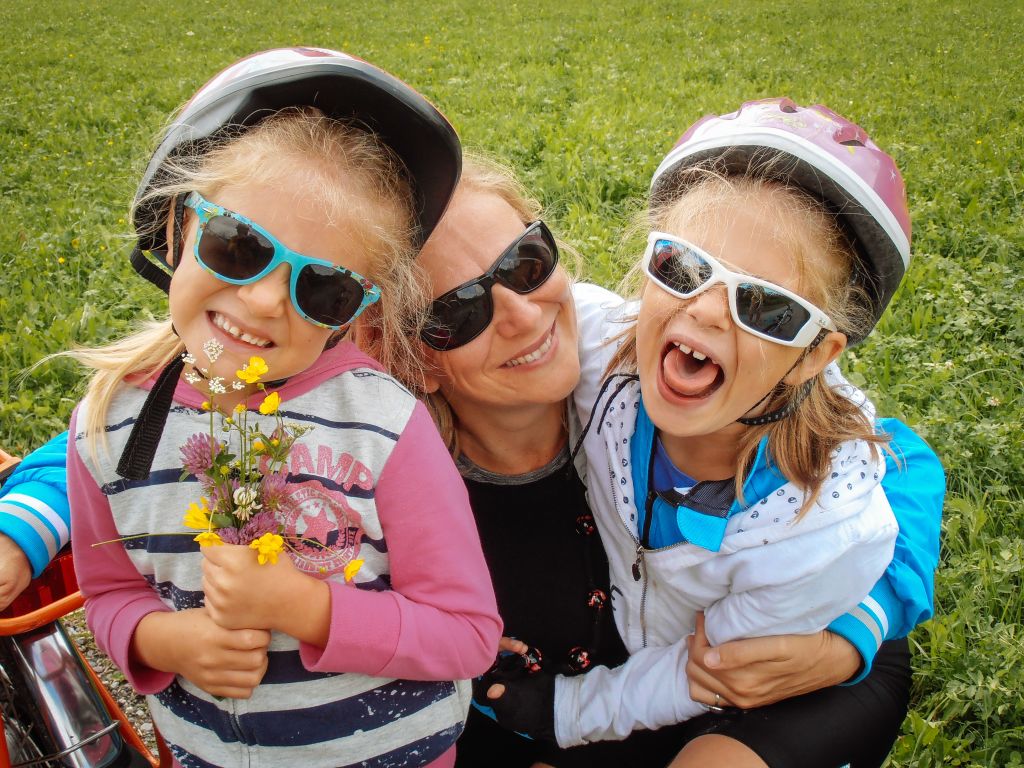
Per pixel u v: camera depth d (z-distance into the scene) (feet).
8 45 51.21
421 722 5.64
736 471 5.96
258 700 5.34
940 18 53.78
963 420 12.50
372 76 5.19
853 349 14.20
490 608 5.67
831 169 5.37
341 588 5.19
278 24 57.52
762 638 5.92
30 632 6.85
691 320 5.42
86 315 15.29
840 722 6.13
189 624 5.14
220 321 5.02
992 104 33.22
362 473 5.34
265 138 5.08
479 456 6.99
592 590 7.00
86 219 20.66
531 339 6.18
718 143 5.70
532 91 34.53
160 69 44.16
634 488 6.41
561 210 20.53
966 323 14.96
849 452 5.98
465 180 6.32
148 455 5.13
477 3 63.16
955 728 8.59
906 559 6.25
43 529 6.31
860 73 39.65
